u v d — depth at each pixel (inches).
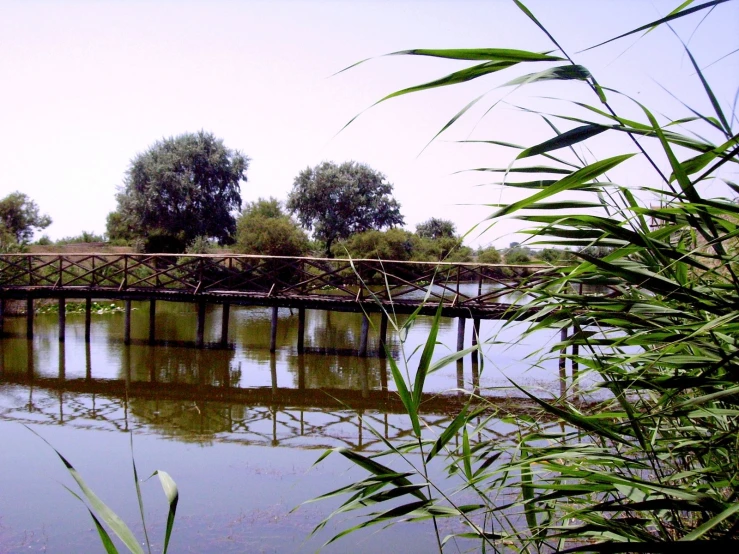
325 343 490.6
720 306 41.8
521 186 47.3
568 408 60.3
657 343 51.2
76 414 277.6
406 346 468.1
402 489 50.6
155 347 457.7
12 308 671.1
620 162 39.0
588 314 50.5
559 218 45.6
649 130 38.4
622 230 44.0
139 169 1082.1
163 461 209.0
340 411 282.4
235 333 548.7
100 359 410.3
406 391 48.6
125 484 186.9
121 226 1114.1
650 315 48.4
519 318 56.0
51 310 693.9
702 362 43.8
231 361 405.7
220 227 1144.2
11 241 824.9
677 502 39.1
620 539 49.1
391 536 138.2
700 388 50.2
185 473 195.9
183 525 154.7
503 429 125.0
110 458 212.4
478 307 386.3
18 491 182.1
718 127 40.1
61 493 180.4
